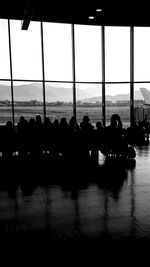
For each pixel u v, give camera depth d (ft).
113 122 25.21
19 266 8.77
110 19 36.76
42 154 26.89
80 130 24.36
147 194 16.11
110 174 21.06
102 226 11.64
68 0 29.68
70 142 24.23
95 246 9.91
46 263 8.91
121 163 25.18
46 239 10.50
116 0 29.84
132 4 30.94
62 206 14.21
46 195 16.06
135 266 8.70
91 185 17.98
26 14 23.27
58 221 12.24
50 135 24.95
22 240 10.46
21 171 22.00
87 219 12.44
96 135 25.07
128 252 9.49
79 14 34.47
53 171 21.90
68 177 20.11
